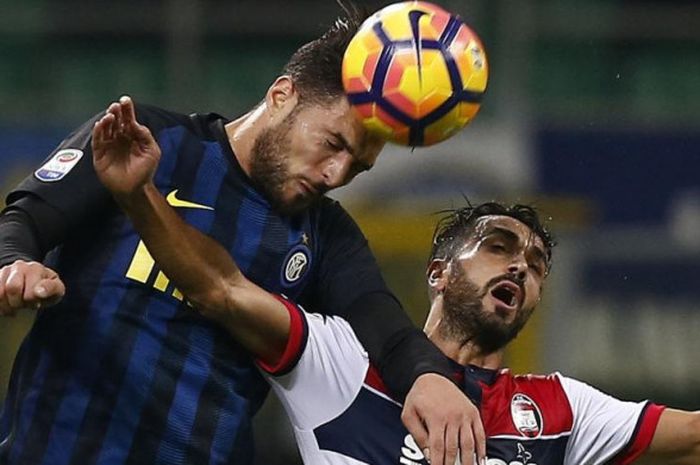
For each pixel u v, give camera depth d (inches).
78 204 579.8
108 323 589.0
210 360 600.4
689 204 1647.4
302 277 629.9
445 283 697.0
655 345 1582.2
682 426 697.0
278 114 600.4
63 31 1808.6
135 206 552.7
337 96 587.5
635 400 1585.9
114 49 1843.0
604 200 1647.4
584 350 1574.8
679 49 1870.1
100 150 538.6
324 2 1768.0
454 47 564.4
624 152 1657.2
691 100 1859.0
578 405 697.0
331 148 589.3
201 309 589.3
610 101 1840.6
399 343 613.6
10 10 1815.9
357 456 647.8
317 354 648.4
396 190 1583.4
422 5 577.9
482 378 685.3
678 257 1604.3
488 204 711.1
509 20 1625.2
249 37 1859.0
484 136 1615.4
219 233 601.6
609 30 1819.6
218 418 602.5
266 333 611.2
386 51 562.6
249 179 608.7
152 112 609.9
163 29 1764.3
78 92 1822.1
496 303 684.1
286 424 1514.5
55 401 588.7
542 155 1641.2
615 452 697.6
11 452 592.1
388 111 560.7
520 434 673.0
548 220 829.8
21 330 1498.5
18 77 1815.9
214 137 613.0
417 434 581.9
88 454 584.1
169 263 572.7
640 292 1598.2
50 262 605.3
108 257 593.9
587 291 1592.0
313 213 637.3
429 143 571.5
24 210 569.3
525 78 1697.8
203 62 1814.7
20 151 1624.0
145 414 588.4
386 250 1563.7
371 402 653.3
